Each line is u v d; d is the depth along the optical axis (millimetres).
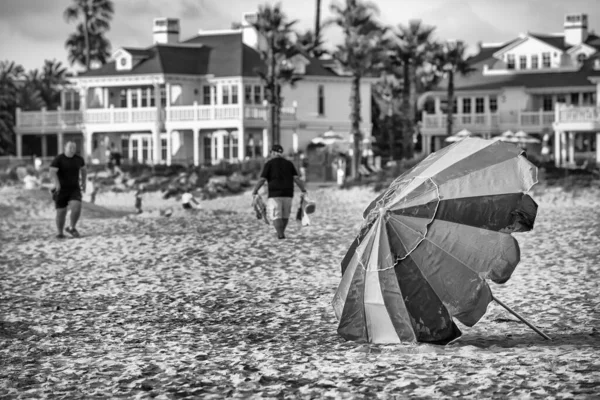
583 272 21969
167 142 90812
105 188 72062
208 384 12766
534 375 12203
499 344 14500
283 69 87625
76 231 34000
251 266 24984
